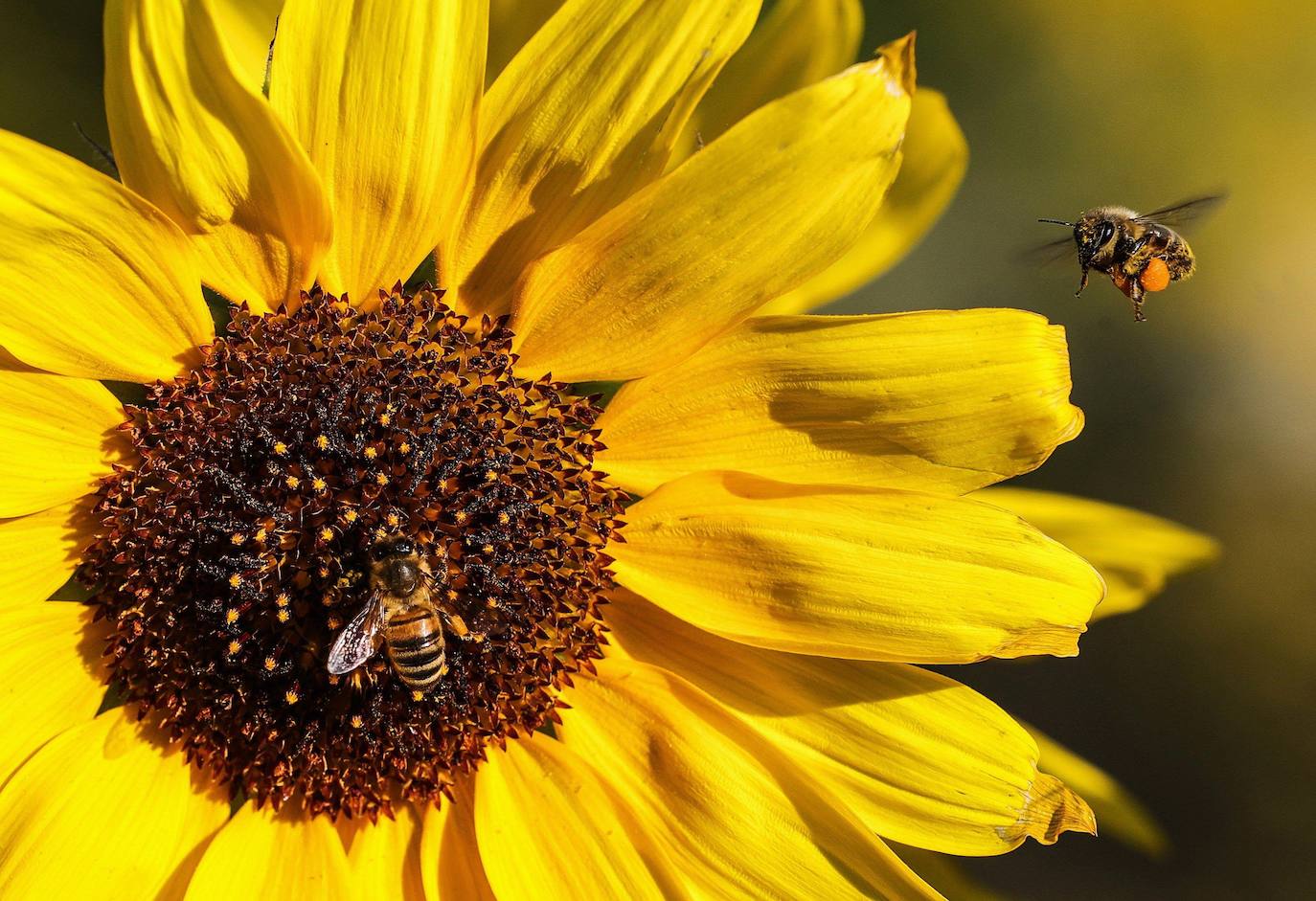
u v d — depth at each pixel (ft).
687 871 0.86
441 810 0.87
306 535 0.84
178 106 0.79
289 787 0.86
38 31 0.99
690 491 0.87
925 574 0.84
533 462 0.87
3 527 0.83
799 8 0.90
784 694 0.87
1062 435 0.84
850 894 0.85
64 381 0.83
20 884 0.82
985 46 1.28
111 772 0.84
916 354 0.84
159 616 0.84
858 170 0.83
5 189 0.78
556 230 0.85
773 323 0.85
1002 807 0.86
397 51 0.81
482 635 0.86
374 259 0.84
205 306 0.83
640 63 0.83
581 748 0.88
